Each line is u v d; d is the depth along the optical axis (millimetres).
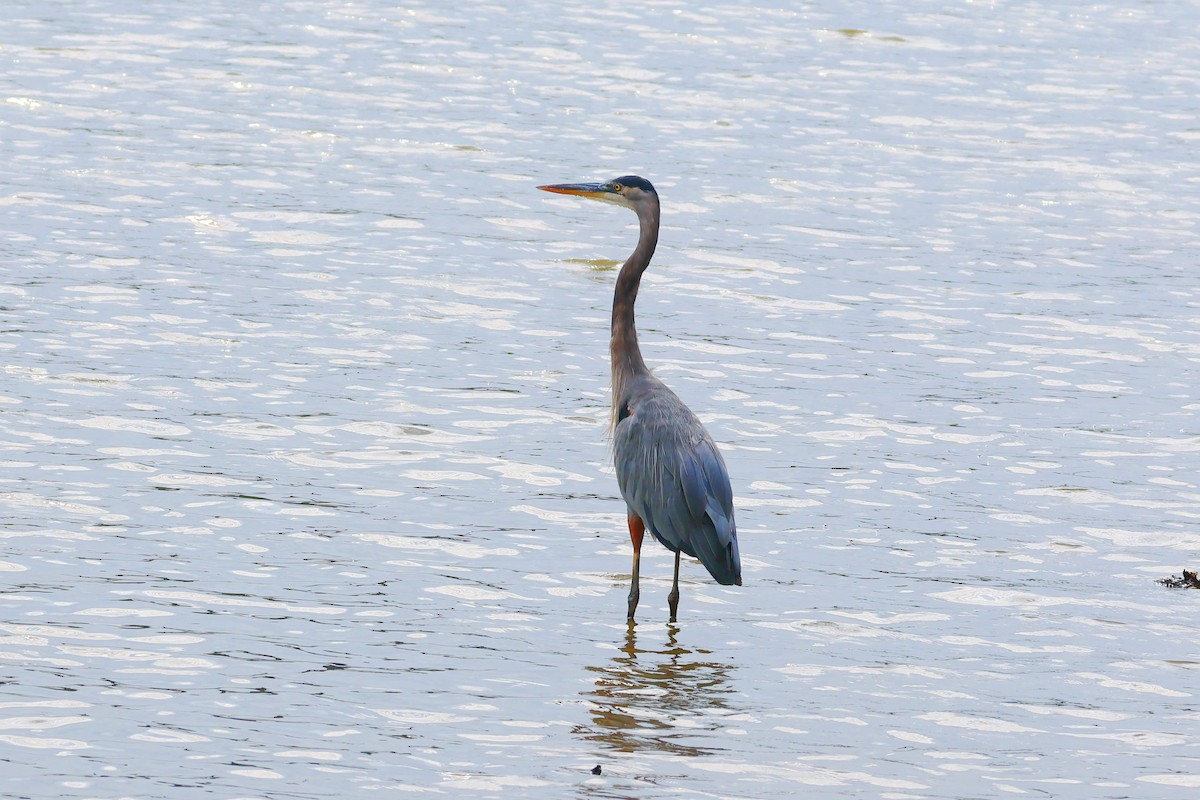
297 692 10203
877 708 10516
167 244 23266
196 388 16953
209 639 10969
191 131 31500
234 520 13383
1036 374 19547
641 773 9273
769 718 10258
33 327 18703
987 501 15008
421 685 10461
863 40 47062
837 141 34375
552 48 43219
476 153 31281
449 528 13625
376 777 9016
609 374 18578
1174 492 15453
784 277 23781
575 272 23500
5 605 11273
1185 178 32469
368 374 17953
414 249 24062
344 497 14172
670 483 11586
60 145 29359
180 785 8766
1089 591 12883
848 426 17141
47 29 41469
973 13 52875
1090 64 45344
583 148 32312
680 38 45750
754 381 18688
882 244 26156
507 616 11844
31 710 9641
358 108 34781
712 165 31484
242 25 44156
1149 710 10648
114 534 12852
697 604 12344
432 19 46625
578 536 13672
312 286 21625
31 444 14844
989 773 9547
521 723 9953
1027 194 30453
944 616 12258
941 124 36719
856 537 13930
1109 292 23734
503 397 17422
